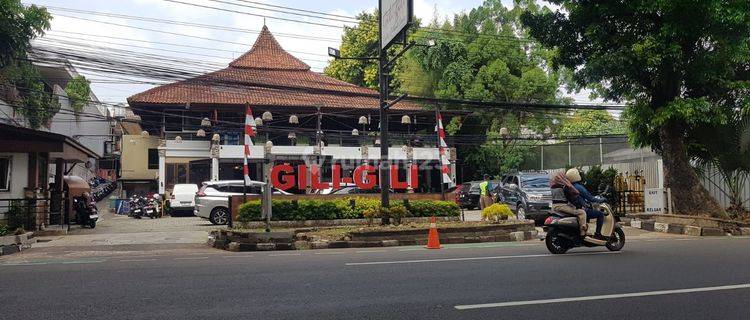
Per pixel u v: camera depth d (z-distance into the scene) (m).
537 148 36.66
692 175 17.05
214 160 30.53
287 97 33.00
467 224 15.02
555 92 35.31
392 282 7.02
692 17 14.79
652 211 17.61
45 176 18.98
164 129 31.50
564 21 17.52
